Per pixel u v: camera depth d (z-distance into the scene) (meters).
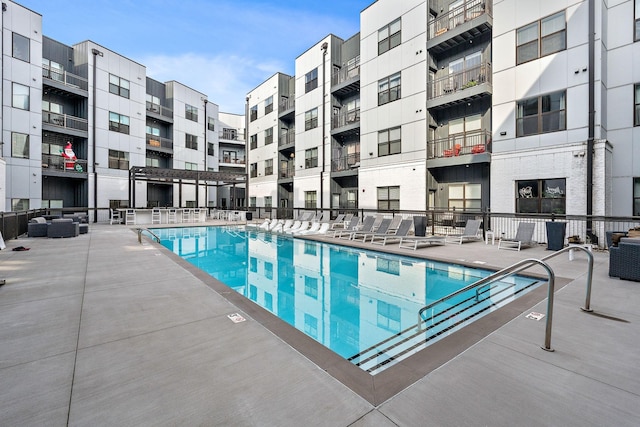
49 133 21.11
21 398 2.25
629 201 10.73
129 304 4.38
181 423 2.00
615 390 2.43
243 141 39.19
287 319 5.20
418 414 2.13
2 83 17.88
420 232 13.08
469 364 2.81
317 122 22.31
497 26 12.77
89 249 9.38
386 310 5.57
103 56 23.33
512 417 2.11
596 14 10.50
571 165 10.78
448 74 15.33
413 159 15.68
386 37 17.00
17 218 11.96
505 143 12.54
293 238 14.55
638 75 10.55
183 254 11.09
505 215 11.47
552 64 11.35
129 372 2.61
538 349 3.11
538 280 6.25
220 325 3.64
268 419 2.05
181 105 30.61
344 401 2.26
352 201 20.86
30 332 3.42
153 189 28.53
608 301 4.57
